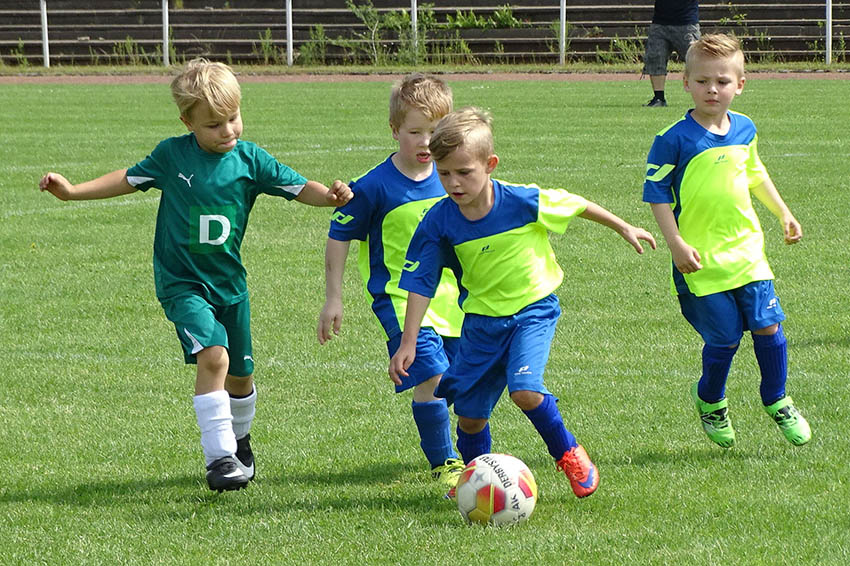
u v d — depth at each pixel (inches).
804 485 407.2
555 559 344.8
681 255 434.3
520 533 367.9
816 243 836.0
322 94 2103.8
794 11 2632.9
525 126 1563.7
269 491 417.7
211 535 373.4
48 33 2851.9
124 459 456.1
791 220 457.1
